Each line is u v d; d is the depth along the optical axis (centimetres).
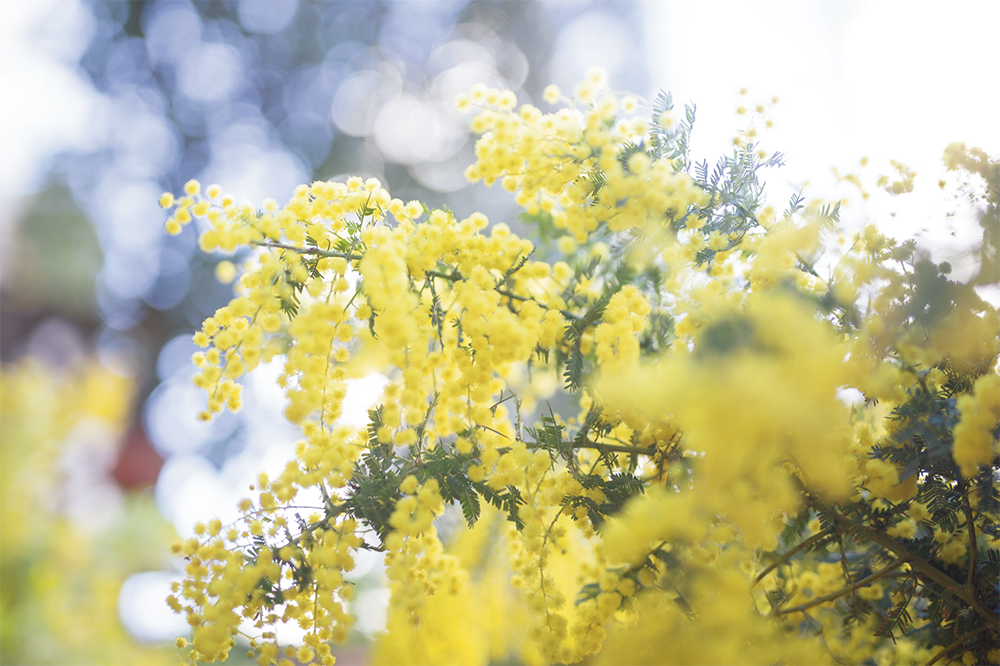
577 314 88
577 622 83
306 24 415
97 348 376
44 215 371
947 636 82
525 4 373
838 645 82
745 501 72
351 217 85
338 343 83
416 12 401
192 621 81
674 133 86
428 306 84
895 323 77
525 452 82
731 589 75
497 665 99
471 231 86
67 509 149
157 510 162
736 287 84
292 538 81
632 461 85
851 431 80
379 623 94
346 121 396
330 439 82
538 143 83
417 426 83
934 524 81
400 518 79
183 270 410
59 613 132
